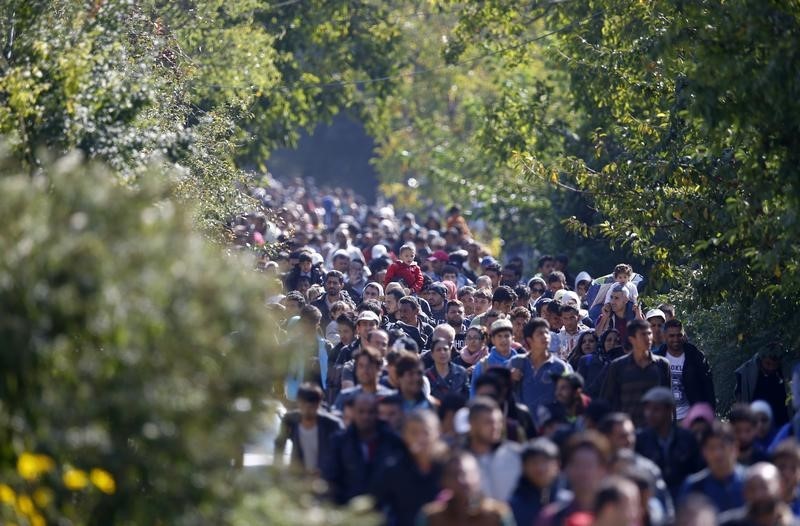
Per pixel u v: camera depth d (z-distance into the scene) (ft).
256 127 281.54
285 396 120.98
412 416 87.92
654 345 152.35
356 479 98.17
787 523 84.48
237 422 79.56
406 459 88.17
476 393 106.83
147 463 78.13
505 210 285.23
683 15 129.18
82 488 79.15
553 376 117.08
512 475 88.99
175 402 76.33
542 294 204.33
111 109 129.49
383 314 181.57
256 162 287.28
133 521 78.13
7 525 76.54
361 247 295.89
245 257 82.74
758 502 82.43
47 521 77.92
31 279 75.25
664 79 161.79
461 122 387.75
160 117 161.07
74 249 75.46
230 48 216.54
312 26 290.76
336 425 102.53
